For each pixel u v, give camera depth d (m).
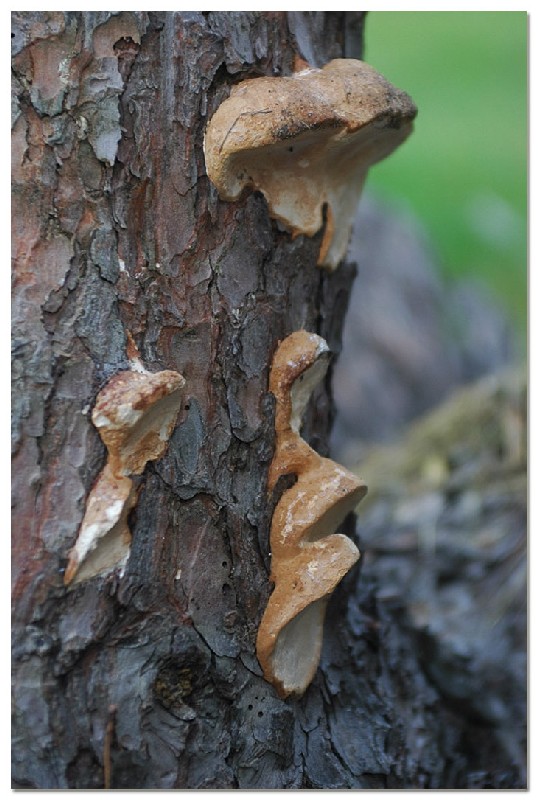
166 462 0.99
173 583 0.99
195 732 0.99
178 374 0.98
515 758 1.15
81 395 0.97
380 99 1.00
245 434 1.01
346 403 2.39
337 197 1.04
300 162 1.01
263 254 1.01
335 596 1.08
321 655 1.06
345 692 1.07
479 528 1.37
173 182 0.99
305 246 1.03
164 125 0.99
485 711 1.17
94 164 0.98
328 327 1.07
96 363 0.98
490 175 3.03
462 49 3.07
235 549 1.00
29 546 0.96
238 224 1.00
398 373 2.50
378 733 1.06
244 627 1.01
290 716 1.02
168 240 0.99
